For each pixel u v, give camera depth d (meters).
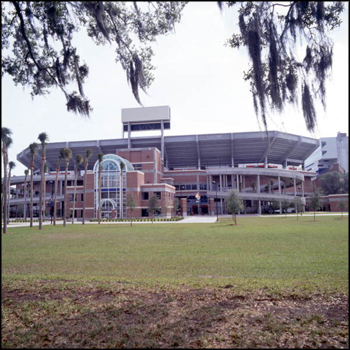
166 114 105.19
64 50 9.19
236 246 19.50
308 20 7.59
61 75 9.51
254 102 8.45
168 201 74.50
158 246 20.34
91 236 28.91
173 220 58.78
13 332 5.85
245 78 8.86
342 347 5.03
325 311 6.52
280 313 6.45
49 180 100.25
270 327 5.76
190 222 51.31
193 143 104.56
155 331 5.70
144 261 14.63
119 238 26.41
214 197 88.31
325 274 10.83
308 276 10.56
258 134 98.75
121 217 74.44
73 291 8.32
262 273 11.31
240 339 5.33
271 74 7.46
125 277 10.70
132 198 48.59
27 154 109.19
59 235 30.72
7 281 9.67
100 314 6.60
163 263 13.98
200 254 16.50
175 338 5.41
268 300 7.27
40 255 17.19
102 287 8.62
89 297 7.78
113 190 75.31
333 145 119.50
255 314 6.39
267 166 106.94
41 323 6.20
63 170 121.06
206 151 108.56
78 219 74.44
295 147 104.69
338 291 7.91
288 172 87.25
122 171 76.56
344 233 25.98
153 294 7.91
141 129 108.81
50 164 116.44
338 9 7.57
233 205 43.81
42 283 9.38
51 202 92.69
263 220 52.88
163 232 31.67
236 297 7.52
